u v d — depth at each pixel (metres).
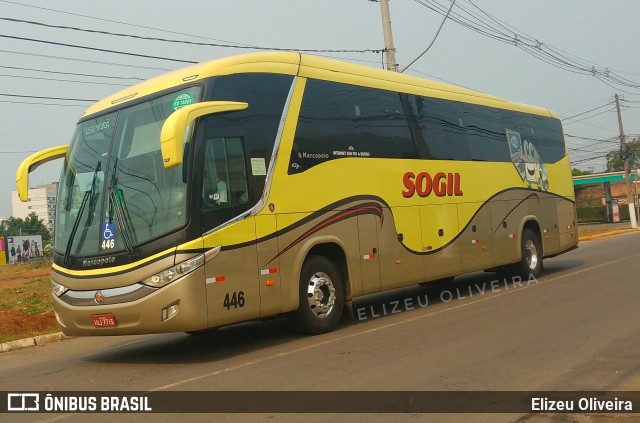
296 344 9.16
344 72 10.90
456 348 8.29
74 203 9.02
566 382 6.59
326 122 10.28
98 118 9.41
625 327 9.20
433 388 6.49
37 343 11.53
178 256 7.98
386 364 7.56
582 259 21.36
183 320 7.96
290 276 9.34
